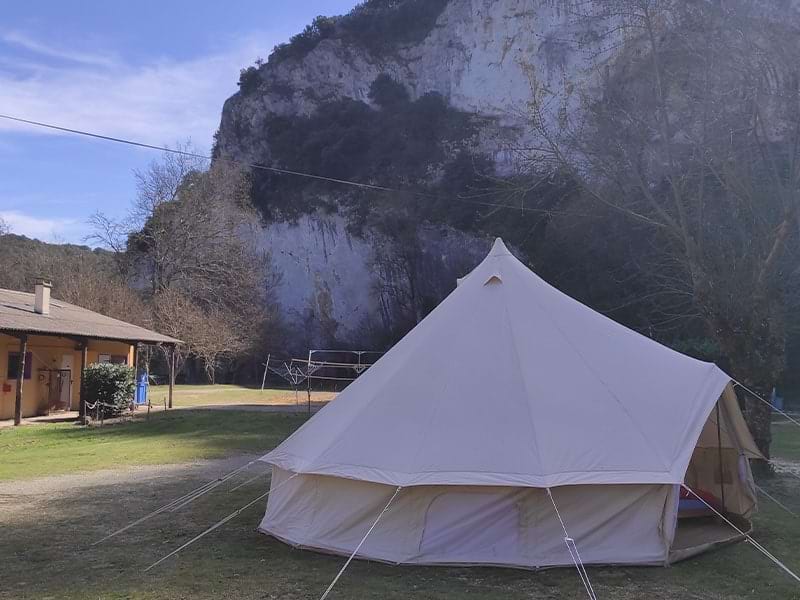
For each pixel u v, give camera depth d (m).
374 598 4.65
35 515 7.54
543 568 5.27
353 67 58.94
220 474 10.34
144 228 43.78
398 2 61.66
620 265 23.25
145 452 12.91
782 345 9.99
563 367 6.12
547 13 43.62
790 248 10.73
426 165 50.06
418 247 47.09
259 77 63.47
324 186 52.94
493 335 6.39
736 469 7.21
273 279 51.94
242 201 52.09
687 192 11.93
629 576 5.16
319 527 5.93
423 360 6.34
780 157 10.94
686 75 11.70
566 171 12.84
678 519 7.11
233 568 5.43
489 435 5.54
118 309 34.56
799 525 7.07
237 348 39.97
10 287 37.69
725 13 10.80
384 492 5.53
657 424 5.80
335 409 6.54
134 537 6.54
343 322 49.75
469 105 49.91
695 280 10.56
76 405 20.94
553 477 5.21
